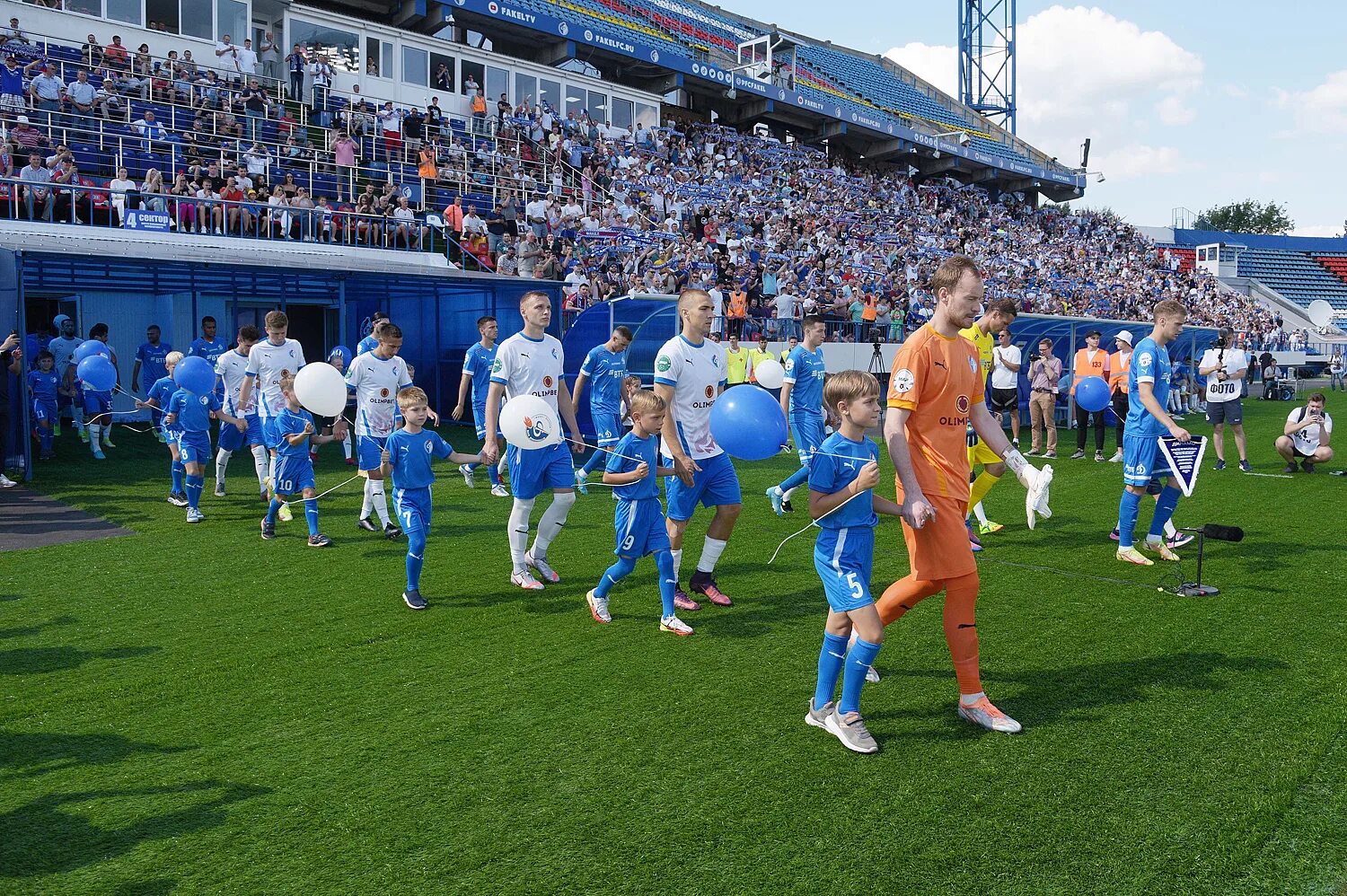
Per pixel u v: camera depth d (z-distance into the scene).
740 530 8.27
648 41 33.56
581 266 19.33
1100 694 4.32
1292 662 4.72
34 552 7.23
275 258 13.30
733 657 4.86
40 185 14.41
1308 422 11.82
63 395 13.98
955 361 3.88
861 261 27.52
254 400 9.51
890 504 4.05
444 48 25.52
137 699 4.28
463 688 4.43
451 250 19.45
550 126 25.86
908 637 5.21
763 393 4.76
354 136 21.06
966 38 51.75
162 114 18.58
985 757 3.67
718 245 24.06
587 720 4.04
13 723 4.01
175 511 8.92
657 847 3.02
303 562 6.98
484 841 3.06
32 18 19.16
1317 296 53.75
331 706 4.21
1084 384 10.29
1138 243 45.44
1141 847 3.01
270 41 22.67
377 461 7.80
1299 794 3.36
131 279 15.05
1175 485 6.94
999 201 43.31
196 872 2.89
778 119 37.09
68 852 2.99
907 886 2.79
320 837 3.09
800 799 3.33
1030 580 6.43
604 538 7.86
